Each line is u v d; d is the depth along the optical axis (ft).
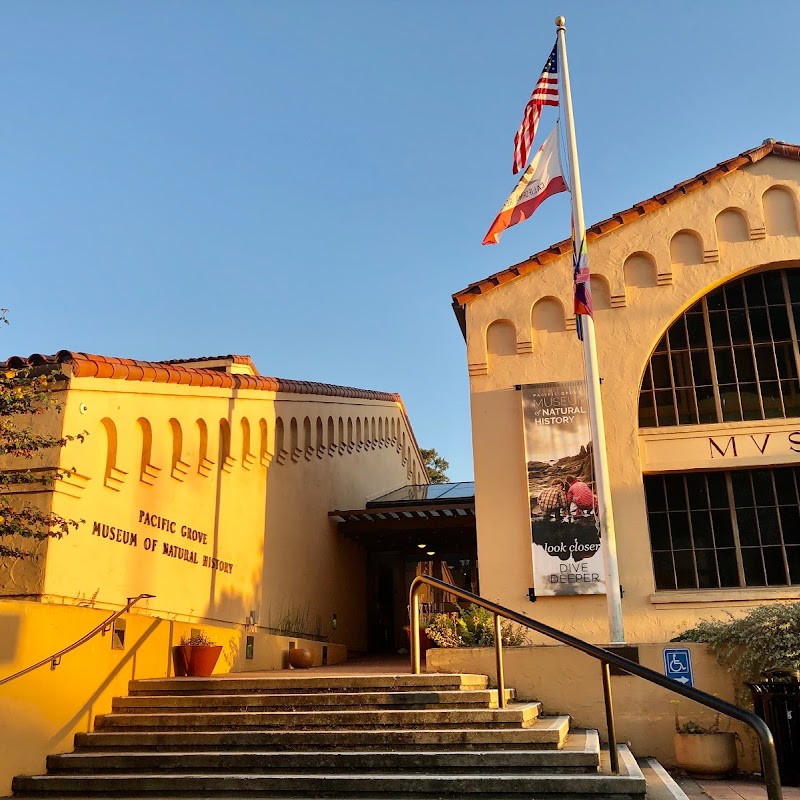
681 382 48.16
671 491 46.60
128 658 31.27
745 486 46.14
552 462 45.96
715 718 32.22
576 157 40.91
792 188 49.42
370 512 65.05
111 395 36.42
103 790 24.04
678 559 45.34
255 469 52.21
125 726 28.19
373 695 27.66
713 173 49.60
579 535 44.50
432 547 77.87
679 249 49.55
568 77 42.29
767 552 44.91
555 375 47.88
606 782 21.84
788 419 46.06
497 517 45.93
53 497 31.83
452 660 34.37
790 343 47.96
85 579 33.53
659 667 33.24
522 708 26.71
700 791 27.45
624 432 46.47
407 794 22.50
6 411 28.45
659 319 48.26
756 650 32.01
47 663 26.37
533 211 41.06
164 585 39.93
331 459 66.85
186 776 23.85
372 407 78.33
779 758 28.73
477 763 23.62
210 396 46.03
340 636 66.44
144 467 38.93
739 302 49.16
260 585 51.37
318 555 62.59
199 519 44.27
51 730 26.16
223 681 30.50
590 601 43.96
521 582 44.65
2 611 24.95
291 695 28.14
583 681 33.42
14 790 24.40
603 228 49.70
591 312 38.91
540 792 21.98
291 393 57.93
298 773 24.30
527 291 49.65
